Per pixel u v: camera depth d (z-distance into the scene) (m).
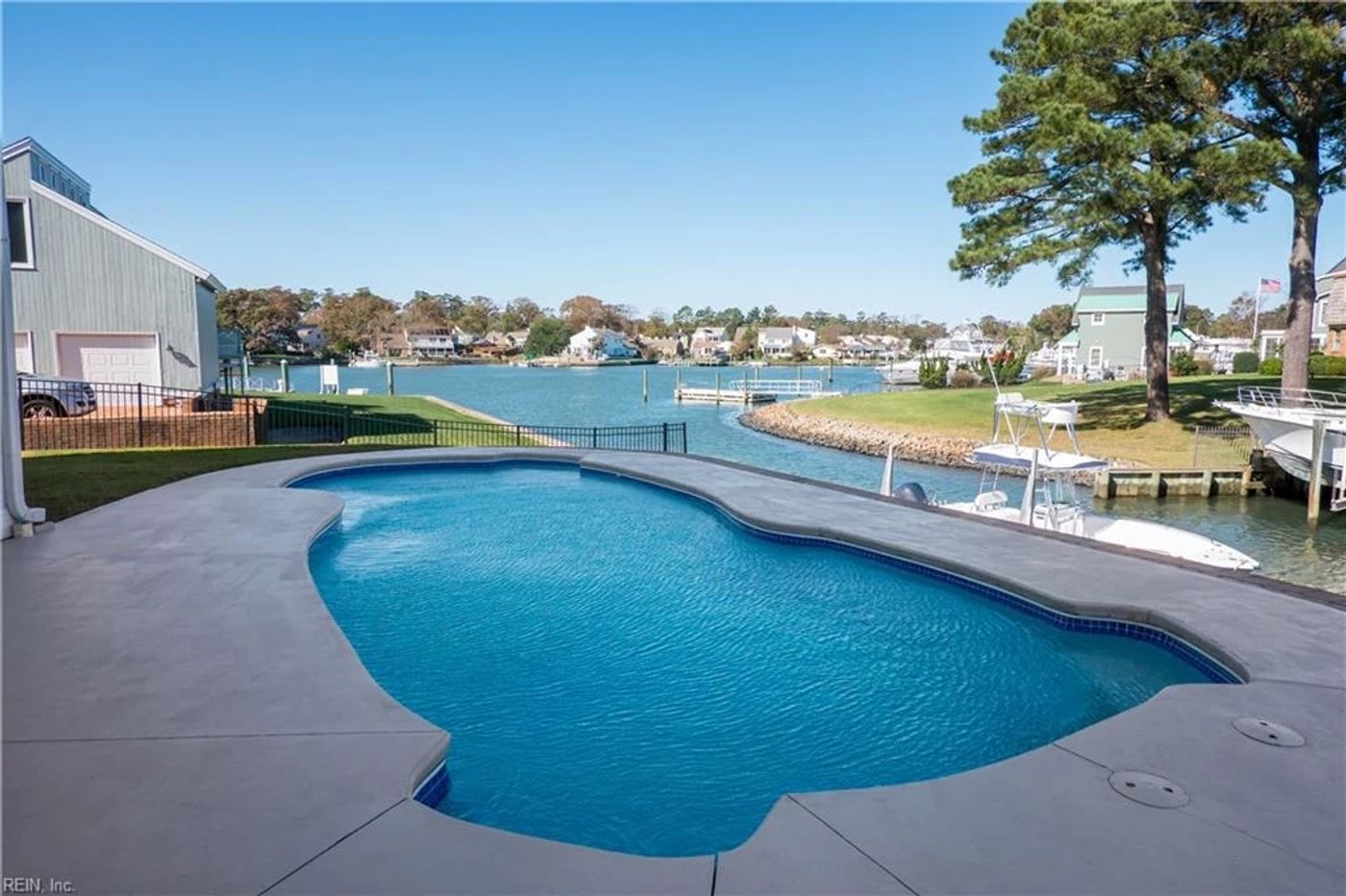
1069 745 3.82
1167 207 20.83
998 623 6.77
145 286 18.97
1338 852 2.95
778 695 5.40
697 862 2.89
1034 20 22.50
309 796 3.25
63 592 5.99
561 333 125.00
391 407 29.41
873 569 8.16
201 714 3.99
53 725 3.85
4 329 7.38
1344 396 24.28
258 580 6.36
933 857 2.92
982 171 22.22
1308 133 19.69
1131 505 19.42
